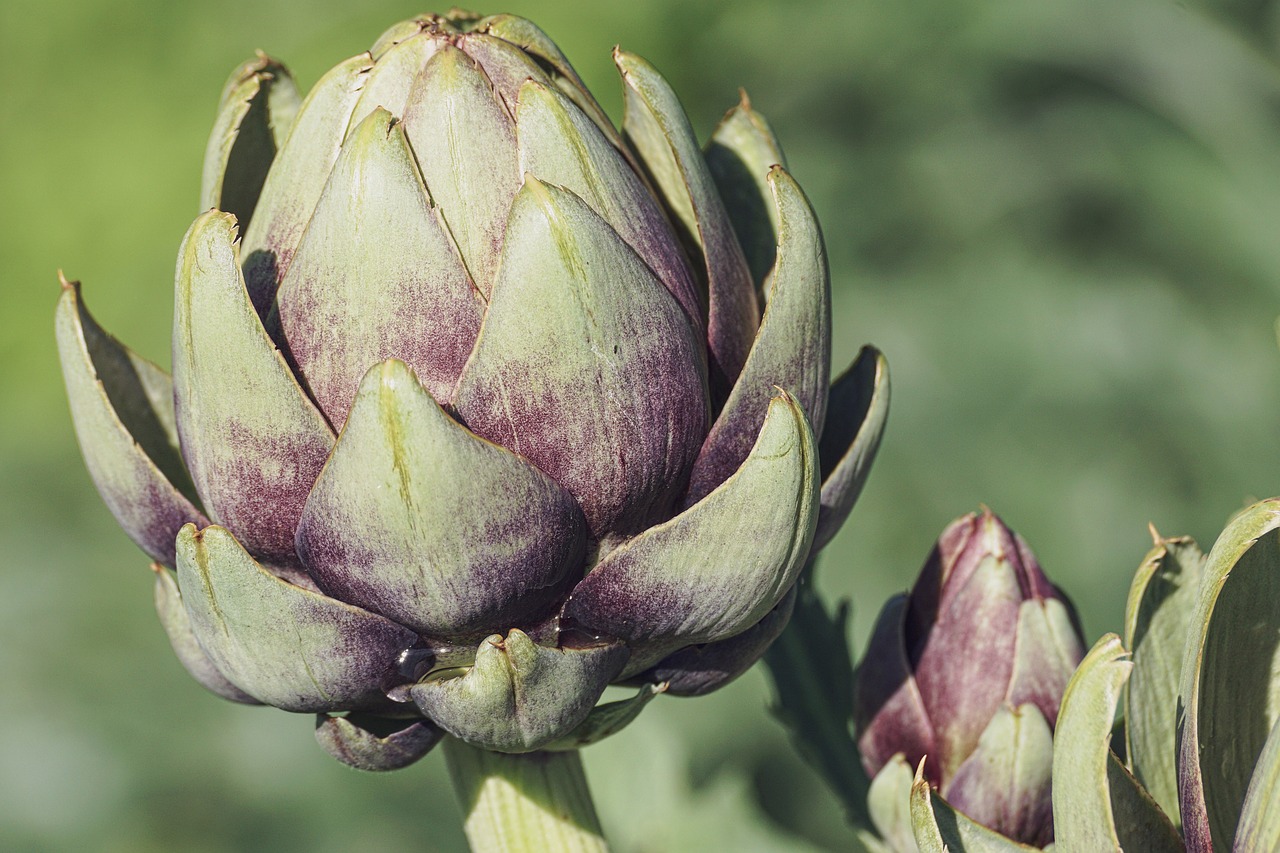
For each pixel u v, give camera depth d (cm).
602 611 64
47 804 122
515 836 68
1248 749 64
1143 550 130
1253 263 131
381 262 64
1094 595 129
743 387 65
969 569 70
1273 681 64
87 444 66
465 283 64
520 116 64
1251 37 109
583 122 65
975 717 70
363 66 65
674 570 64
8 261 224
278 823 120
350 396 64
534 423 63
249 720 124
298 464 64
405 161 64
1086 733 63
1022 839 69
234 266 63
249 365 63
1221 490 132
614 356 63
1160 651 65
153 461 67
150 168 221
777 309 65
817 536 67
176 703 126
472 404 63
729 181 70
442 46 65
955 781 69
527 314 63
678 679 66
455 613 64
